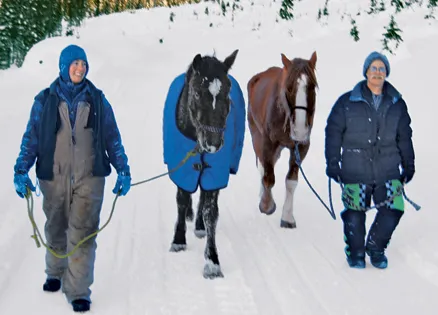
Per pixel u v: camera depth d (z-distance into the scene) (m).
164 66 23.80
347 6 35.06
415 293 4.60
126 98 16.05
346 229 5.10
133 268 4.97
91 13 56.16
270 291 4.59
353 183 5.00
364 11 32.28
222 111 4.40
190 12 43.06
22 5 31.08
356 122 4.89
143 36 34.47
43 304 4.21
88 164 4.00
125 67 22.81
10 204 6.47
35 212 6.28
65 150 3.95
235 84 5.64
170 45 31.14
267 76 7.14
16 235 5.51
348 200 5.03
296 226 6.25
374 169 4.92
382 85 4.93
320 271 5.02
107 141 4.16
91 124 3.99
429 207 6.50
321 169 8.62
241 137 5.61
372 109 4.87
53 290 4.42
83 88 4.00
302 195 7.43
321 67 17.47
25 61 22.80
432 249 5.29
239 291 4.58
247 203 7.07
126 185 4.17
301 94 5.55
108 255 5.22
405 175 5.00
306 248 5.59
